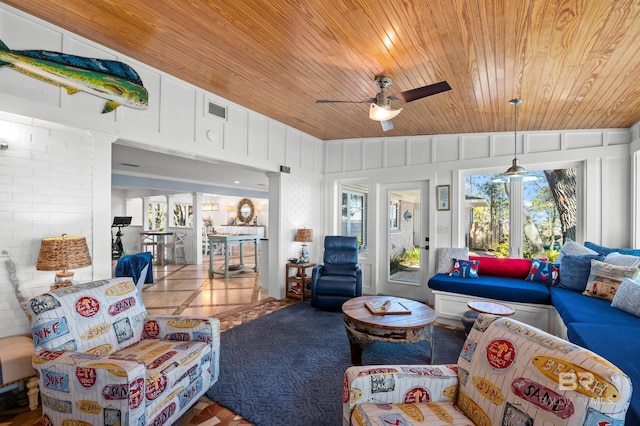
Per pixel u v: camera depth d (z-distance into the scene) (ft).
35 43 7.41
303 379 7.93
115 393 4.70
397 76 9.20
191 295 16.58
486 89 9.61
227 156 12.38
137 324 7.00
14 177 7.32
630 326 6.96
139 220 37.52
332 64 8.79
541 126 12.88
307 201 17.57
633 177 11.69
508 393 3.76
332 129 15.92
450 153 15.12
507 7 5.92
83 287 6.42
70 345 5.62
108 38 8.16
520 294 10.73
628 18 5.98
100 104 8.64
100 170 8.72
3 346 6.61
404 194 16.58
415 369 4.80
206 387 6.75
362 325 8.23
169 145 10.28
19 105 7.25
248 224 42.63
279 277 15.72
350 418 4.46
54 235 7.90
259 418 6.43
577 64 7.80
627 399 2.94
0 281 7.16
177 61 9.26
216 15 6.85
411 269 16.39
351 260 15.38
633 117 11.10
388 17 6.53
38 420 6.27
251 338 10.57
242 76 10.04
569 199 13.37
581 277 10.45
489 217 14.87
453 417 4.25
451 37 7.07
